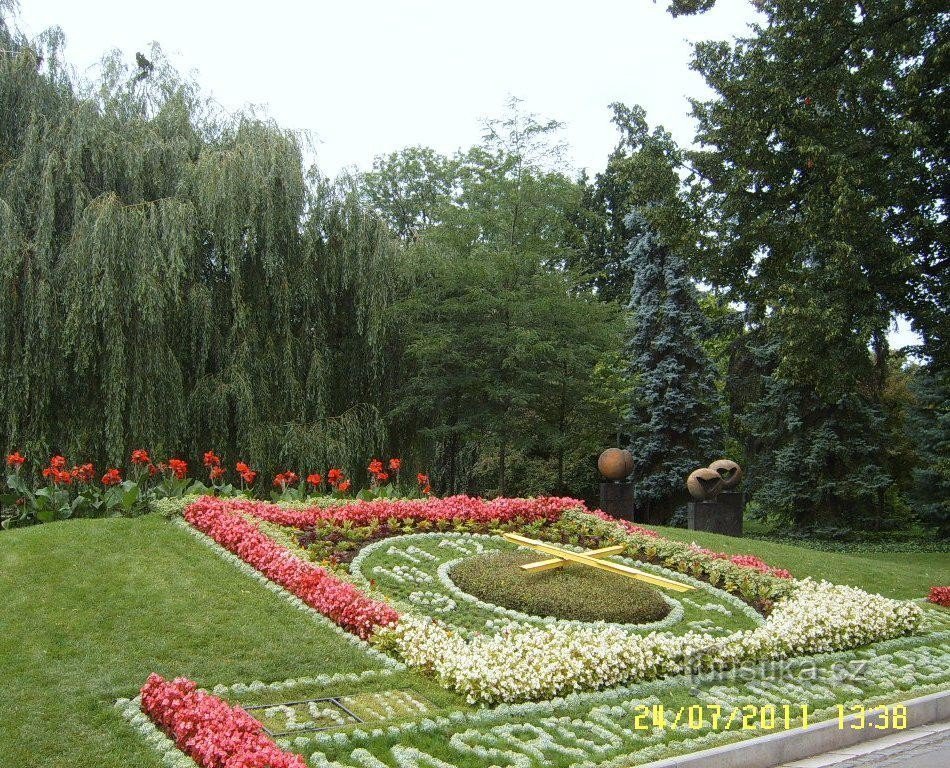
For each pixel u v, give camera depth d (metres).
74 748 5.70
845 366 15.59
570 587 9.98
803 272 15.53
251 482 17.30
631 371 26.59
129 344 15.55
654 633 8.44
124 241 15.16
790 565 13.75
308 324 18.88
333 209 19.25
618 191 35.53
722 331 27.02
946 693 7.98
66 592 8.60
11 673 6.81
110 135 16.12
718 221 17.36
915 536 25.56
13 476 12.77
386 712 6.59
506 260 20.66
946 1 14.91
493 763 5.76
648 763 5.88
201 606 8.57
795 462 24.75
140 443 15.57
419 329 20.39
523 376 20.45
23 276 14.86
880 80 15.50
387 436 20.05
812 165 15.21
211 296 17.27
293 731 6.09
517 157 21.94
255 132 17.98
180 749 5.70
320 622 8.49
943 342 16.23
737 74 17.00
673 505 26.41
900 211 15.67
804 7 15.94
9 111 16.03
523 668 7.20
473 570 10.64
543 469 28.11
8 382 14.62
